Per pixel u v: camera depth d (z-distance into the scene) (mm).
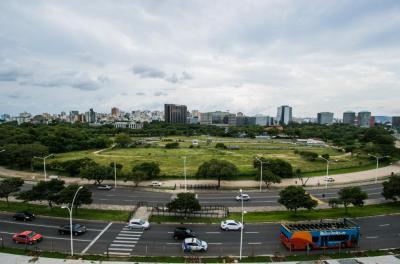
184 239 48750
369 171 113500
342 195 63875
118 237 50781
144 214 62594
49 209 65250
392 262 41938
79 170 95688
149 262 41375
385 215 63375
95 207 67250
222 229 54750
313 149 176000
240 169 109625
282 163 100625
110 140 189250
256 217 61312
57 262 41188
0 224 56406
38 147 116625
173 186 88812
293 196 60344
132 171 95812
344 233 46625
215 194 80500
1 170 109750
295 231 45844
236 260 42219
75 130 189250
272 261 41969
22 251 44562
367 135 195875
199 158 137750
